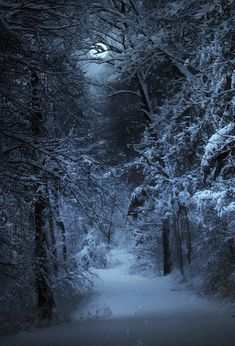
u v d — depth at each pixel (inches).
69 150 448.1
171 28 810.8
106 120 1127.0
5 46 352.5
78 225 1123.3
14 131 386.9
